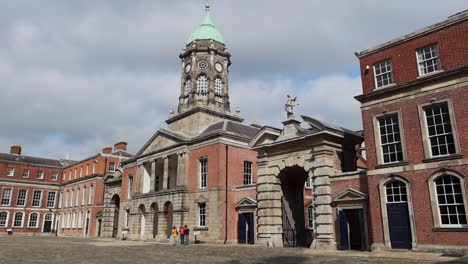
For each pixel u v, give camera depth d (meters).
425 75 19.84
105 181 53.56
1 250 23.25
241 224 31.53
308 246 26.94
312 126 25.22
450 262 14.20
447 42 19.39
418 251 18.53
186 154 36.91
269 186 27.62
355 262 15.40
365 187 22.03
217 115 41.56
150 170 43.84
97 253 21.73
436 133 19.20
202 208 34.38
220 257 18.75
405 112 20.42
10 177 70.69
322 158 24.38
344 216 22.73
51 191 73.62
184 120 41.94
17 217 69.69
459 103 18.41
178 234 34.25
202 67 43.00
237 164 34.38
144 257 19.11
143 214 41.50
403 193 19.91
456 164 17.98
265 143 28.20
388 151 21.00
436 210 18.36
